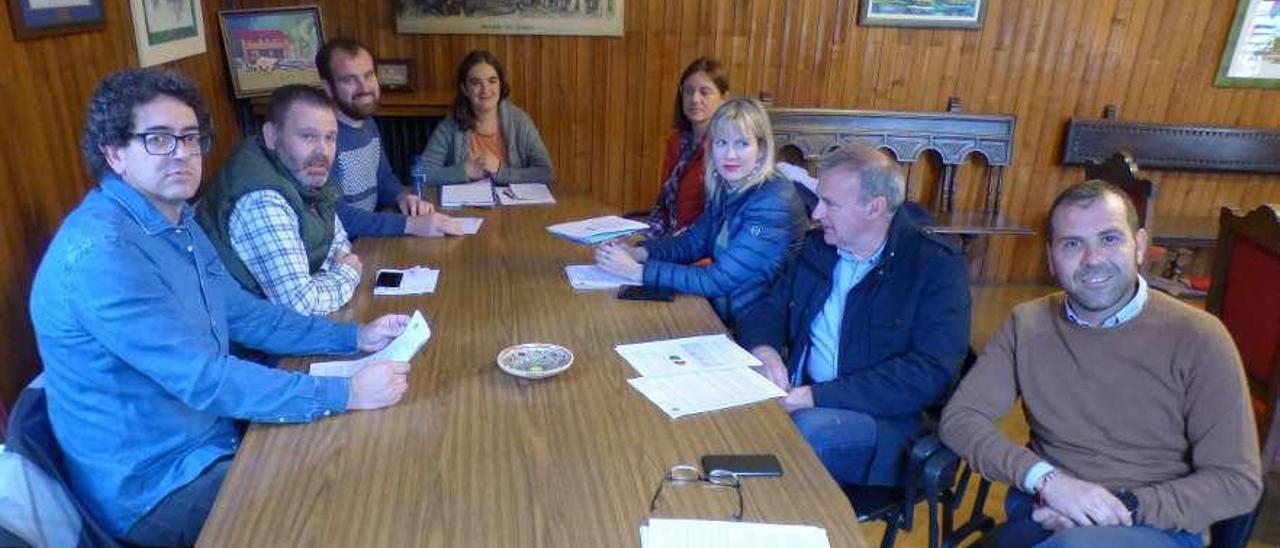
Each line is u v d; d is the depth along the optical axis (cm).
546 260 216
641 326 171
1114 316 148
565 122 388
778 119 383
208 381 122
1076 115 406
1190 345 142
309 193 196
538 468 114
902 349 173
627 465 115
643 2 373
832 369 185
